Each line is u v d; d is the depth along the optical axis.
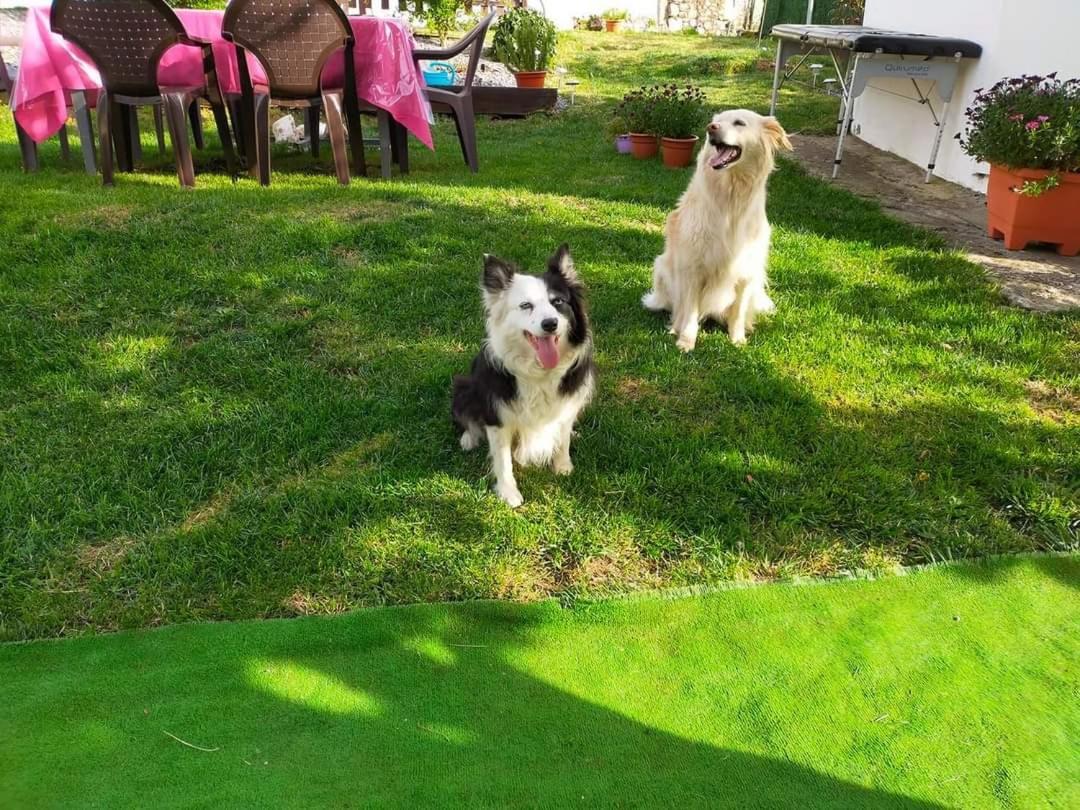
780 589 1.83
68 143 4.43
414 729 1.49
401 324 2.81
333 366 2.60
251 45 3.66
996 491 2.09
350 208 3.61
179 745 1.45
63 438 2.24
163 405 2.40
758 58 9.40
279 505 2.05
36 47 3.73
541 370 2.01
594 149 5.33
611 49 10.51
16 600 1.77
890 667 1.62
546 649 1.68
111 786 1.37
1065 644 1.67
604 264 3.32
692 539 1.98
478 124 6.26
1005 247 3.57
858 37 4.52
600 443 2.30
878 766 1.41
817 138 6.06
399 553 1.94
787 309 3.02
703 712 1.53
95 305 2.79
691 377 2.58
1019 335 2.78
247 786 1.37
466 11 9.55
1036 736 1.46
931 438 2.28
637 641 1.70
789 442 2.29
